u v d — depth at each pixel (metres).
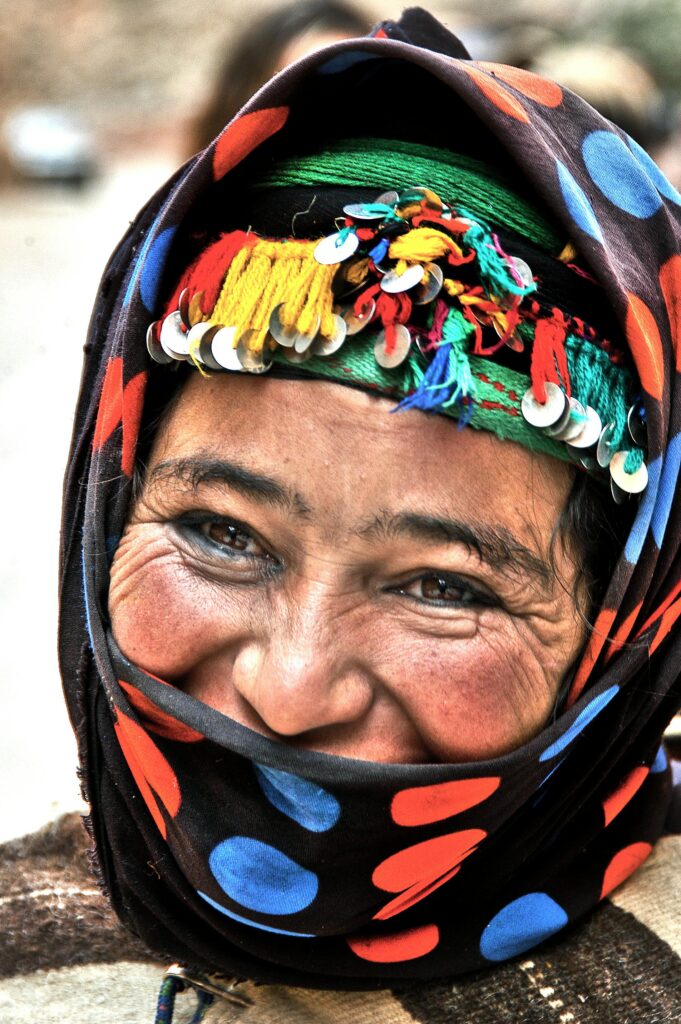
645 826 1.36
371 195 1.13
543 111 1.18
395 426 1.09
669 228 1.20
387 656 1.14
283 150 1.17
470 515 1.11
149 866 1.29
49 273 8.66
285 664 1.12
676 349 1.19
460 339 1.08
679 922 1.34
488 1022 1.27
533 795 1.26
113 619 1.23
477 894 1.27
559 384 1.10
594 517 1.17
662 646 1.28
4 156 11.41
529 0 9.40
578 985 1.29
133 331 1.19
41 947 1.41
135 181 12.02
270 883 1.19
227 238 1.13
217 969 1.31
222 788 1.19
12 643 4.17
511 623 1.16
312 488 1.10
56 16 16.89
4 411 6.20
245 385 1.12
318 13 3.16
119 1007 1.37
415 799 1.15
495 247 1.09
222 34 16.38
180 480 1.16
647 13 7.59
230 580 1.17
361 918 1.22
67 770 3.48
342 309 1.09
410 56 1.08
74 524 1.37
